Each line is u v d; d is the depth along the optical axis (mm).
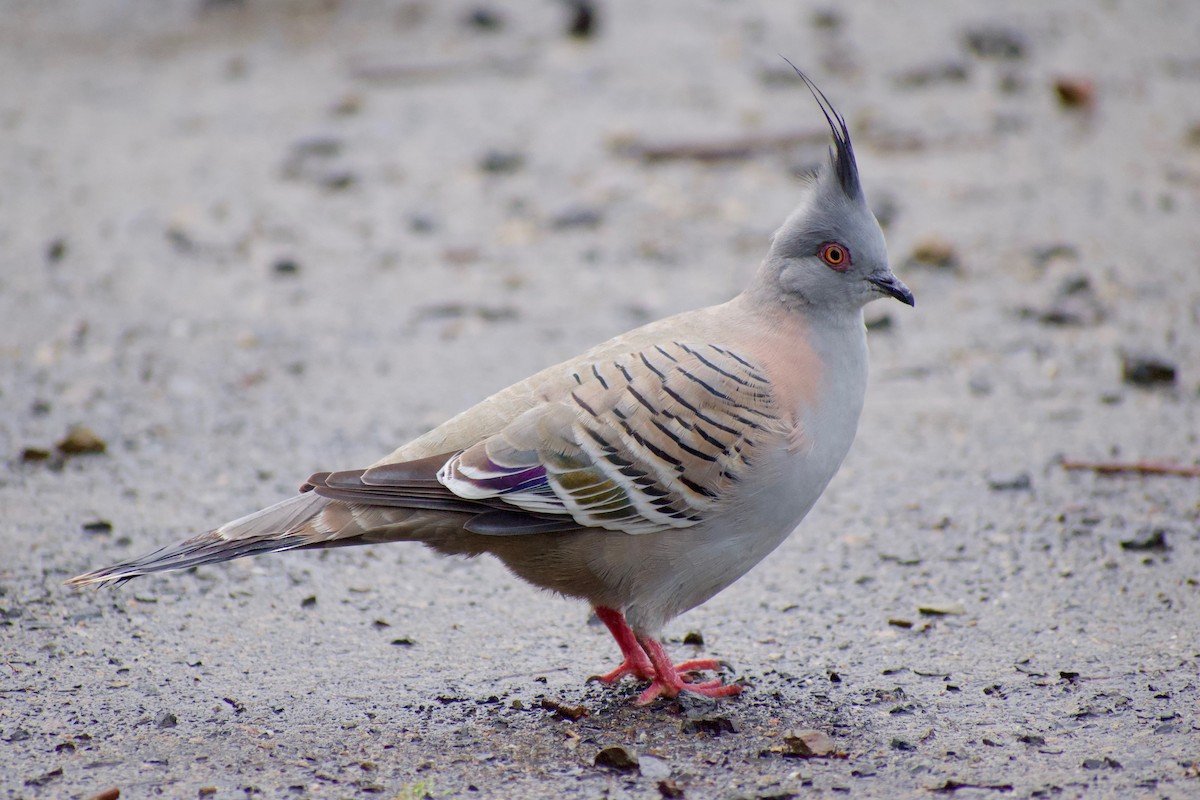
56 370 13625
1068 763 7285
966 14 26906
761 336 8273
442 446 8023
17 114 22359
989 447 11852
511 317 15047
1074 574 9602
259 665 8586
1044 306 14938
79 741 7617
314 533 7816
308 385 13406
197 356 14031
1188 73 23250
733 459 7824
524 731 7805
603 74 23406
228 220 17875
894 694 8133
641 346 8219
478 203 18453
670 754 7516
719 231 17359
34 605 9203
